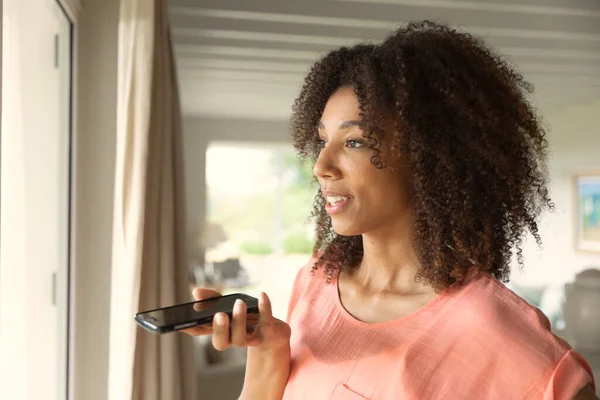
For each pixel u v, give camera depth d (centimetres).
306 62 394
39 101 162
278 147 707
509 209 90
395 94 85
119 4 192
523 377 74
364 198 87
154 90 176
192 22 297
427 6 291
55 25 174
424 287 90
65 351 186
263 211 971
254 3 276
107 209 192
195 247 654
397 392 82
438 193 86
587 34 323
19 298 153
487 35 312
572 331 368
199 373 331
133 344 166
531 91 105
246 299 93
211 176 944
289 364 98
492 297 82
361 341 90
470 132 85
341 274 104
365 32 319
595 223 520
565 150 570
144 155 165
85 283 192
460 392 78
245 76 444
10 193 144
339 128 89
